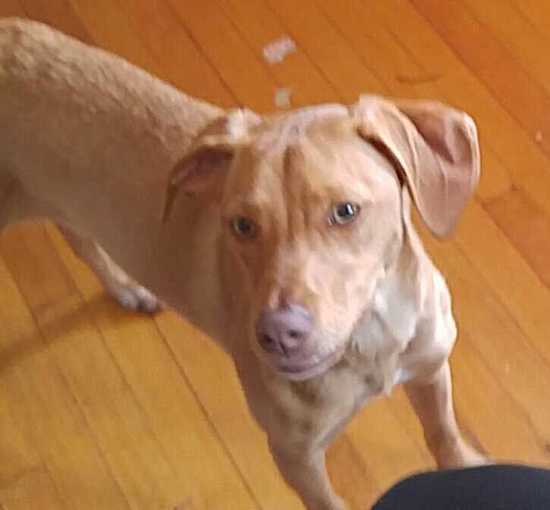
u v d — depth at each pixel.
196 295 0.84
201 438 1.03
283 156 0.65
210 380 1.06
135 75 0.87
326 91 1.21
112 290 1.09
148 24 1.29
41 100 0.87
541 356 1.02
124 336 1.09
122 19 1.29
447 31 1.23
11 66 0.89
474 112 1.17
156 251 0.86
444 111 0.69
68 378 1.08
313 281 0.65
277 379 0.76
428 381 0.87
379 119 0.67
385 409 1.01
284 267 0.65
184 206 0.82
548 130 1.15
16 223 1.01
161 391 1.06
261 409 0.81
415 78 1.20
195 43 1.26
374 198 0.66
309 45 1.24
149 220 0.85
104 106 0.86
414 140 0.68
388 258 0.71
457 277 1.07
